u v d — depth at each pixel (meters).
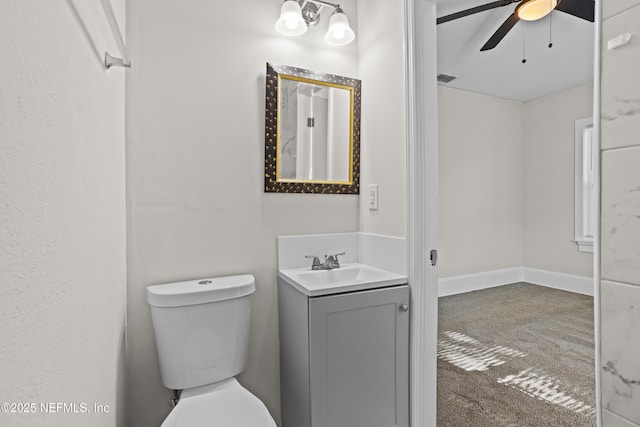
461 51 3.03
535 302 3.67
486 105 4.22
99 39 0.82
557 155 4.17
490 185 4.27
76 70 0.61
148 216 1.47
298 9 1.58
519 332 2.87
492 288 4.25
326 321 1.37
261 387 1.71
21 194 0.39
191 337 1.34
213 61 1.59
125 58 0.95
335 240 1.86
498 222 4.35
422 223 1.51
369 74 1.82
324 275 1.69
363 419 1.44
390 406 1.49
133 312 1.45
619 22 0.63
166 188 1.50
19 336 0.38
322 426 1.37
